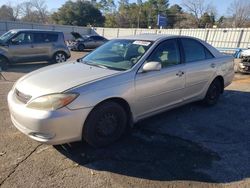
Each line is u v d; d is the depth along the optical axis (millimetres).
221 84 5648
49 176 2943
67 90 3148
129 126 3998
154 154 3473
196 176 3025
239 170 3176
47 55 11648
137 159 3344
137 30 34125
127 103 3689
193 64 4738
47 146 3582
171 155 3461
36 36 11281
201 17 63031
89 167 3145
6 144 3605
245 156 3504
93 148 3557
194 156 3453
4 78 8273
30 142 3682
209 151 3598
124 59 4070
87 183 2846
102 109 3418
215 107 5523
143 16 68875
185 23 63125
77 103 3146
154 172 3080
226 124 4590
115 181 2898
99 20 61969
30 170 3041
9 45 10461
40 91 3193
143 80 3822
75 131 3207
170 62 4355
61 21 58781
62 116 3053
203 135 4105
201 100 5328
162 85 4121
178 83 4422
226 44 23812
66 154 3402
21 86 3484
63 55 12227
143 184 2861
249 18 57531
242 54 10062
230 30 23328
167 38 4465
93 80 3393
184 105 5195
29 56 11078
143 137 3947
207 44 5309
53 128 3043
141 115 3984
